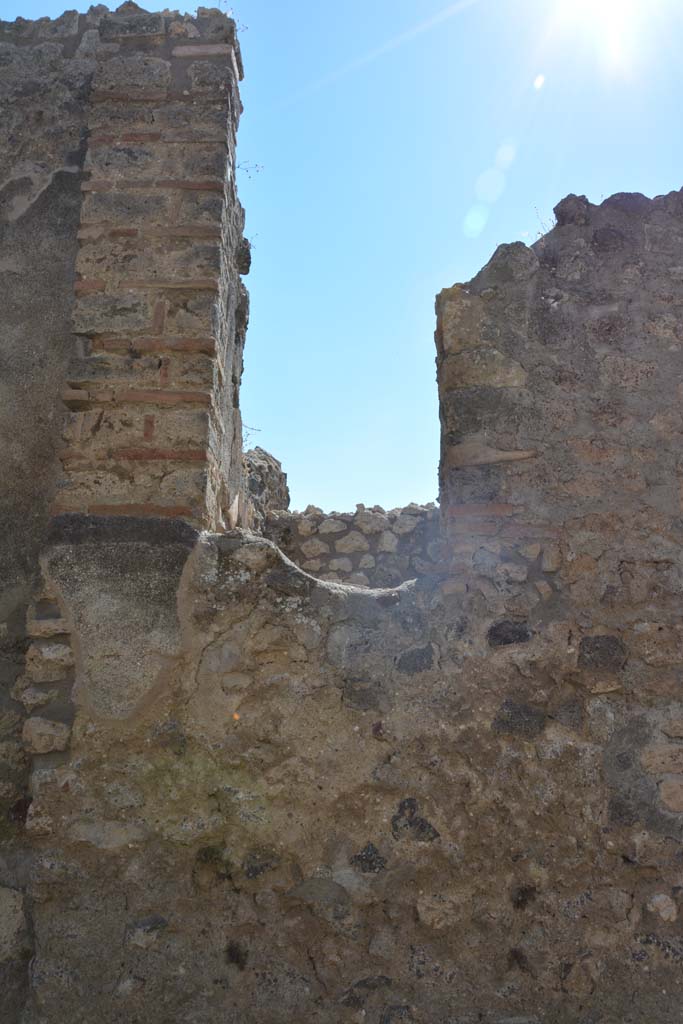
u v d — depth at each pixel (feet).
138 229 12.07
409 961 10.07
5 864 10.64
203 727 10.59
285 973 10.05
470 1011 9.95
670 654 10.82
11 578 11.47
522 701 10.64
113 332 11.76
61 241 12.39
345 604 10.98
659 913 10.13
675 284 11.97
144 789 10.44
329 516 20.89
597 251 12.01
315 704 10.65
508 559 11.05
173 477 11.31
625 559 11.09
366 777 10.44
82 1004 9.95
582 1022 9.90
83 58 13.12
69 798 10.41
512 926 10.12
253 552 11.09
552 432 11.44
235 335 13.80
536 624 10.85
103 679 10.69
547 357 11.65
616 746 10.53
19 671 11.19
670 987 9.96
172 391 11.57
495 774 10.43
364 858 10.26
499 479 11.30
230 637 10.85
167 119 12.42
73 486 11.33
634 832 10.30
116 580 10.94
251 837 10.33
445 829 10.30
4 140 12.81
